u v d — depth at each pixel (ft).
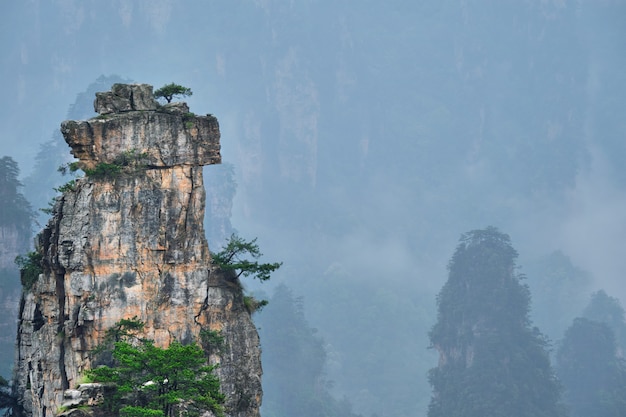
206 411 498.28
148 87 563.48
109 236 540.52
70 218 540.52
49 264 545.44
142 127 553.64
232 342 556.51
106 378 500.33
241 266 568.82
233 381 552.41
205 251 556.92
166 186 552.41
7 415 568.41
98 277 538.47
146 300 542.16
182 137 556.51
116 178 545.03
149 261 544.21
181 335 546.26
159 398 488.44
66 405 490.49
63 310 544.21
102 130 549.54
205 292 552.41
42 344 542.16
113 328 536.83
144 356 499.10
